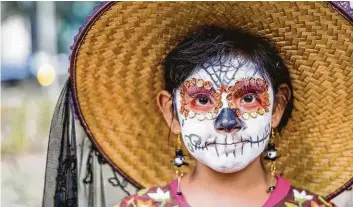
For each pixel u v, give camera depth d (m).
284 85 2.30
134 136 2.51
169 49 2.38
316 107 2.38
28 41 20.50
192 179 2.26
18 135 7.30
